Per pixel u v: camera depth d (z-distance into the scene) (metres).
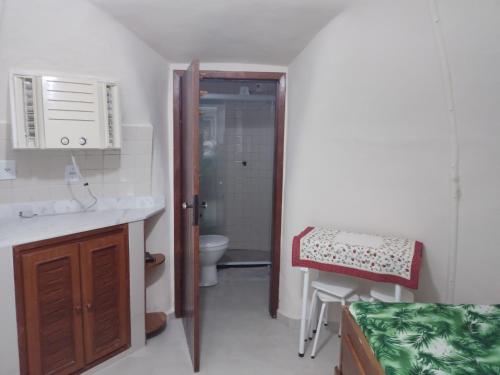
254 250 4.48
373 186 2.26
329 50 2.24
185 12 1.97
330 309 2.66
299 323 2.67
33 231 1.83
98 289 2.05
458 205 1.97
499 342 1.37
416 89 2.01
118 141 2.18
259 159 4.38
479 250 1.93
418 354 1.28
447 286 2.05
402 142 2.12
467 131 1.89
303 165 2.52
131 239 2.21
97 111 2.07
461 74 1.85
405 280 1.83
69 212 2.35
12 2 1.71
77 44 1.99
